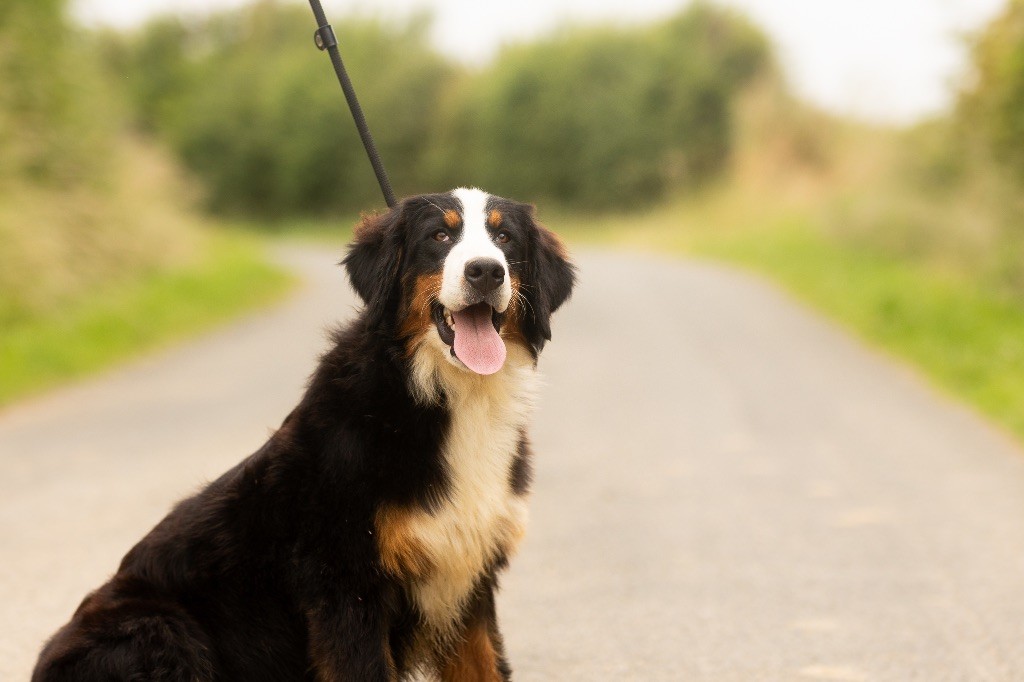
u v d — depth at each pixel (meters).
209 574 3.54
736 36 42.41
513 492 3.89
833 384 10.76
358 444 3.56
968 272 16.45
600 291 19.36
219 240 25.20
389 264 3.89
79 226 16.80
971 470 7.48
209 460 7.87
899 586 5.31
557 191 45.34
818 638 4.71
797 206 31.12
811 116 34.16
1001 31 14.22
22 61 16.53
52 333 13.03
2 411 10.09
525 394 3.98
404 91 52.06
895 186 22.12
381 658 3.58
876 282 16.91
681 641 4.71
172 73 61.97
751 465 7.70
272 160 55.72
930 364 11.51
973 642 4.62
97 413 9.86
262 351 13.30
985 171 15.80
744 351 12.80
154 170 21.22
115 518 6.58
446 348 3.73
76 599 5.32
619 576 5.54
